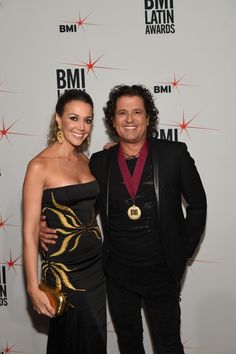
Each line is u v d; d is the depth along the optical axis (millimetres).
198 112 2014
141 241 1675
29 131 2070
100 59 2006
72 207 1593
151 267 1699
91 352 1697
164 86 2006
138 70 2002
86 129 1606
